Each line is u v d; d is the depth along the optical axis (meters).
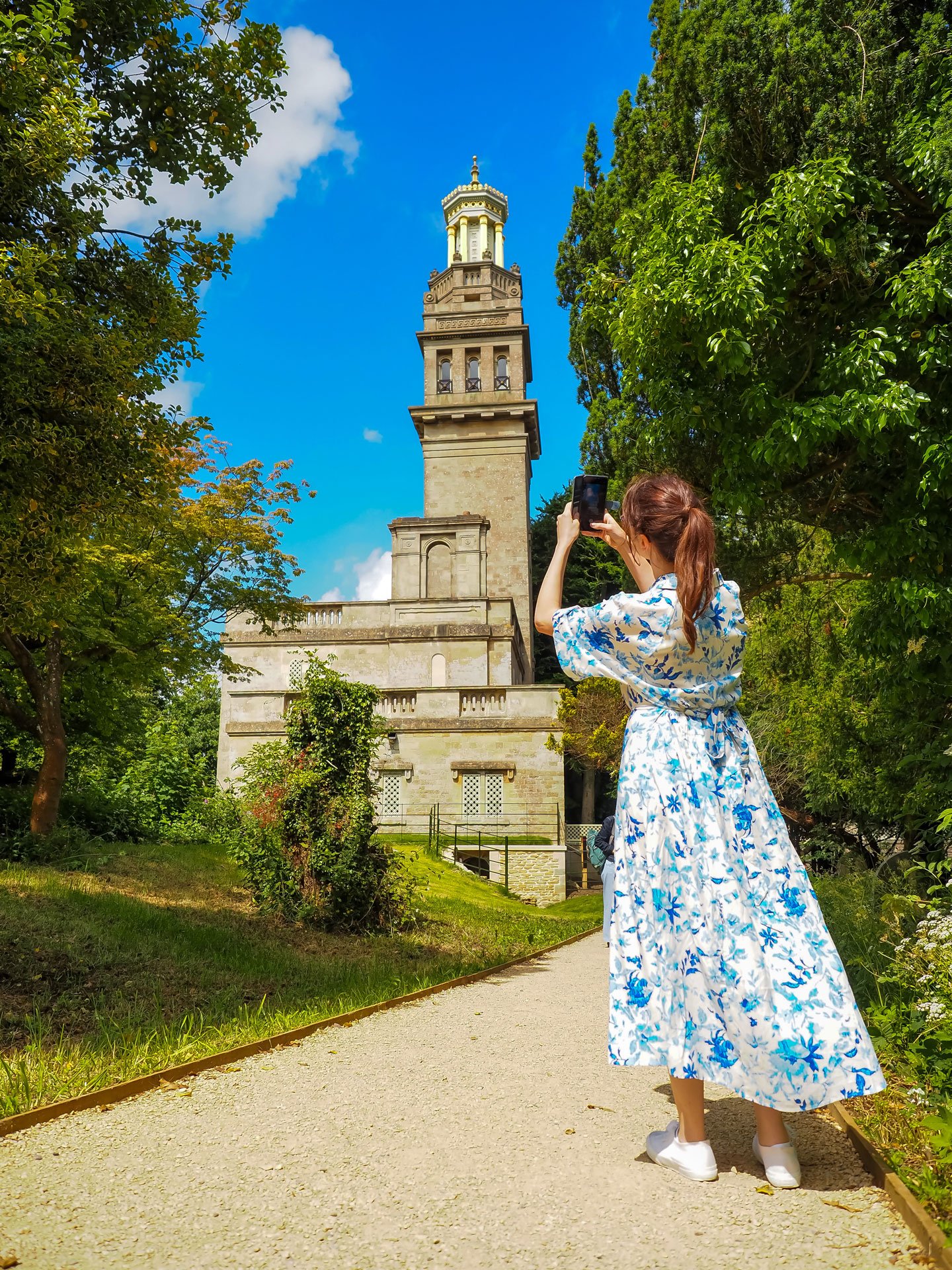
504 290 48.12
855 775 10.16
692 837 2.46
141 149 7.99
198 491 17.73
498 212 53.00
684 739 2.56
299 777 12.07
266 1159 2.47
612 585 33.66
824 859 14.11
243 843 12.45
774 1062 2.20
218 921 10.66
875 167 6.54
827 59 6.56
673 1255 1.80
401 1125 2.82
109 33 7.56
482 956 10.58
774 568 9.07
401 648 33.97
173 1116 2.98
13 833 14.70
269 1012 5.83
